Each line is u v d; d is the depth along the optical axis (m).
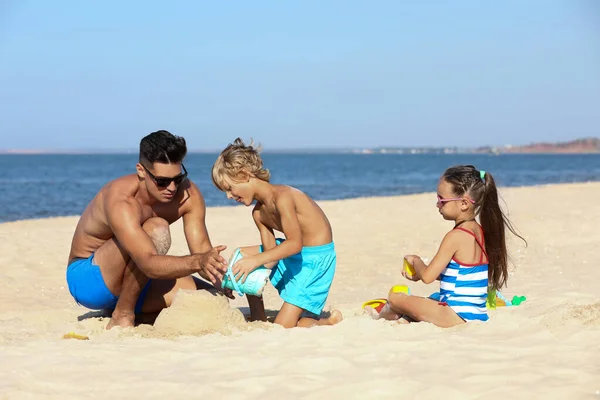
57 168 76.12
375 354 3.49
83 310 5.36
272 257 4.43
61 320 5.05
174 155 4.31
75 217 14.48
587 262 7.55
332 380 3.10
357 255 8.64
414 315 4.36
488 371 3.17
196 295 4.25
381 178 47.78
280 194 4.55
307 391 2.96
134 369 3.36
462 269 4.27
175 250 9.41
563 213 12.80
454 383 3.01
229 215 14.60
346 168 76.81
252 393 2.97
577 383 2.97
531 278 6.60
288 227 4.49
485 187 4.34
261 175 4.59
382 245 9.58
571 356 3.37
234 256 4.52
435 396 2.87
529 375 3.08
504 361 3.31
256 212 4.81
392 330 4.04
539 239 9.68
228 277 4.42
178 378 3.19
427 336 3.87
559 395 2.83
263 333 4.09
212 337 4.01
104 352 3.65
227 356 3.52
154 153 4.27
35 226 12.33
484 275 4.33
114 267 4.48
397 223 12.28
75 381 3.16
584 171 61.56
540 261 7.78
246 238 10.73
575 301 5.09
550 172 58.38
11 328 4.59
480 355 3.43
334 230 11.33
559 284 6.12
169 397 2.95
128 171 63.62
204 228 4.87
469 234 4.29
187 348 3.74
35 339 4.15
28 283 6.87
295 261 4.71
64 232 11.35
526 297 5.39
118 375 3.25
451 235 4.29
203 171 61.03
